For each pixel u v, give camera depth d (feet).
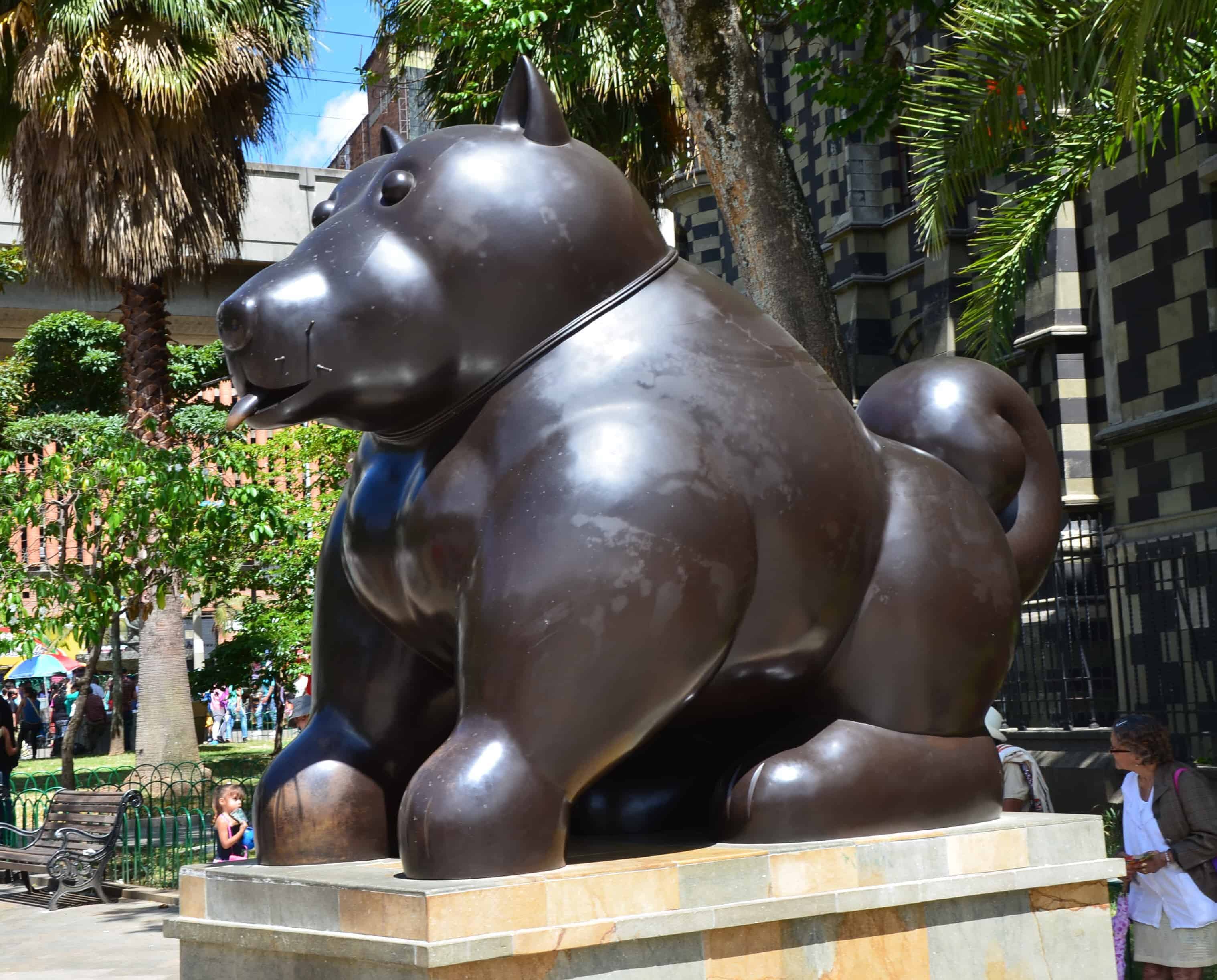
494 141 8.22
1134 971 16.17
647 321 8.09
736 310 8.50
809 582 8.11
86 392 70.08
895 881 8.08
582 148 8.44
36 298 85.10
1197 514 35.22
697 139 22.27
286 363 7.75
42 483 31.58
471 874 7.09
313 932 7.20
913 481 8.95
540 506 7.47
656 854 7.89
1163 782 14.23
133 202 42.34
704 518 7.55
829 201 57.06
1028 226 24.13
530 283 7.89
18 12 41.47
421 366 7.89
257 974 7.63
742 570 7.73
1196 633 33.63
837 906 7.79
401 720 8.61
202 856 34.47
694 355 8.02
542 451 7.63
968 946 8.32
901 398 10.08
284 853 8.26
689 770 9.04
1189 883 13.98
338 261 7.91
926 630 8.61
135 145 41.63
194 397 69.00
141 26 40.47
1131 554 37.04
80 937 27.04
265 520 33.65
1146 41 16.47
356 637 8.71
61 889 31.32
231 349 7.88
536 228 7.93
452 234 7.87
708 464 7.70
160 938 26.32
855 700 8.60
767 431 8.00
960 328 25.52
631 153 37.35
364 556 8.28
